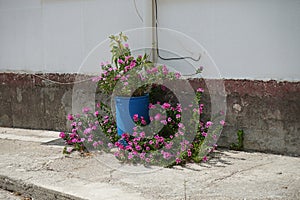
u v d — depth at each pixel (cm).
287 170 440
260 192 388
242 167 454
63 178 439
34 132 629
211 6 508
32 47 632
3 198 433
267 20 481
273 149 493
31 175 450
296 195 380
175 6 529
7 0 641
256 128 498
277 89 481
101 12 577
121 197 386
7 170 466
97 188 409
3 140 590
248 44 494
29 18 628
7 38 650
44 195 418
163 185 413
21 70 645
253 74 495
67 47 606
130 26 559
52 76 620
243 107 502
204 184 412
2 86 661
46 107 632
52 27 613
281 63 479
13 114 659
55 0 605
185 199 379
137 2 549
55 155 515
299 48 469
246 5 489
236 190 395
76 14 594
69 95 609
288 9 470
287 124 481
